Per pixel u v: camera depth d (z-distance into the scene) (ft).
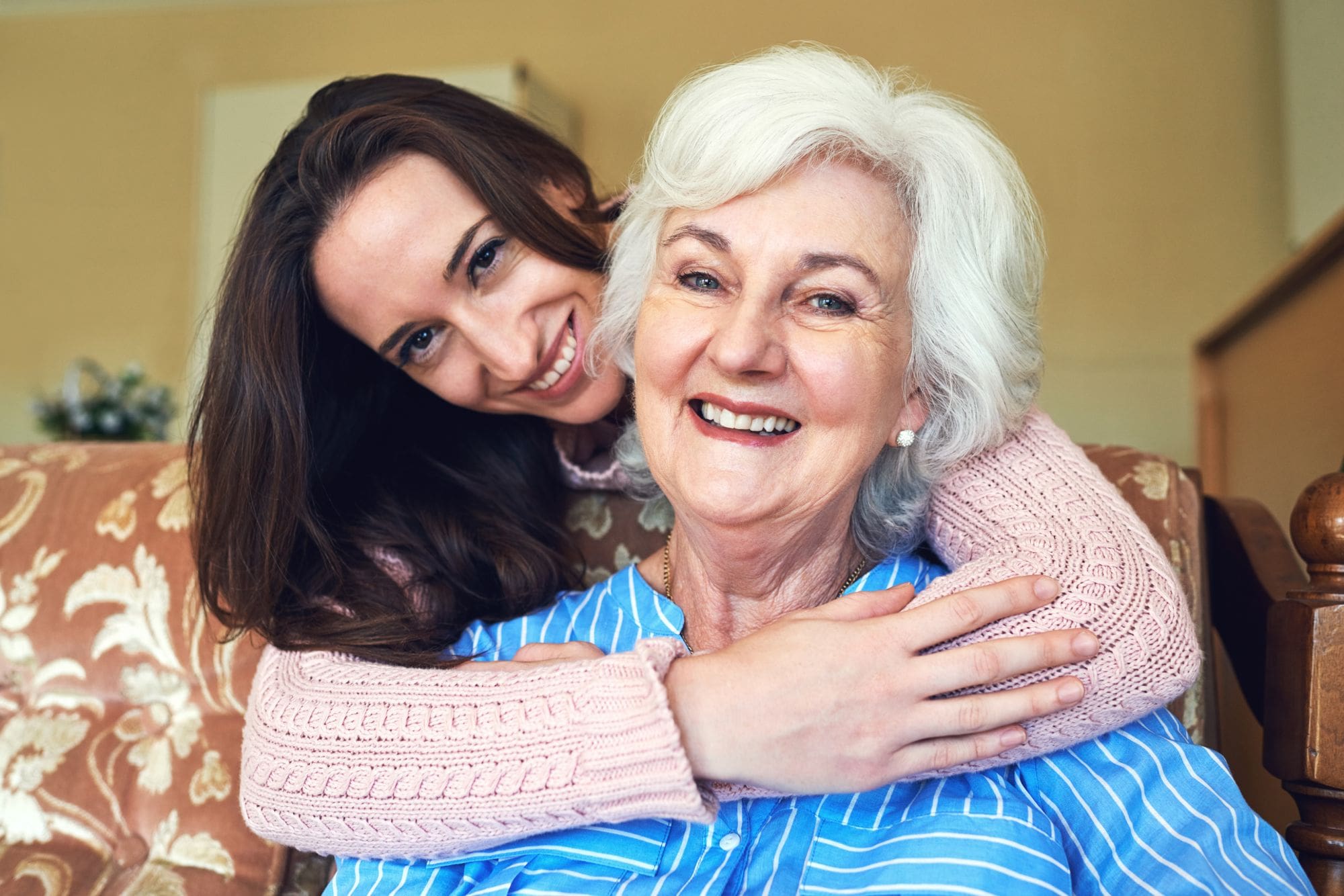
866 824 3.24
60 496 4.96
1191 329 13.41
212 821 4.31
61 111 16.94
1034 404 3.98
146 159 16.71
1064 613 3.14
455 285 4.29
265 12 16.43
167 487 4.88
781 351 3.25
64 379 16.67
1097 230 13.66
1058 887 2.89
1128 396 13.48
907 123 3.31
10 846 4.41
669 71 15.19
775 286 3.21
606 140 15.33
